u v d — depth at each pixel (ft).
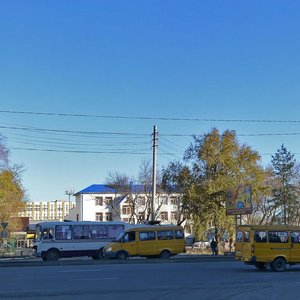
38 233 118.83
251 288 55.36
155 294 49.90
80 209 358.23
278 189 207.21
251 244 80.79
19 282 61.26
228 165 162.20
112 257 113.29
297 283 60.90
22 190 223.92
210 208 159.63
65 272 76.74
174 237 118.73
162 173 180.04
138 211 276.21
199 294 49.98
